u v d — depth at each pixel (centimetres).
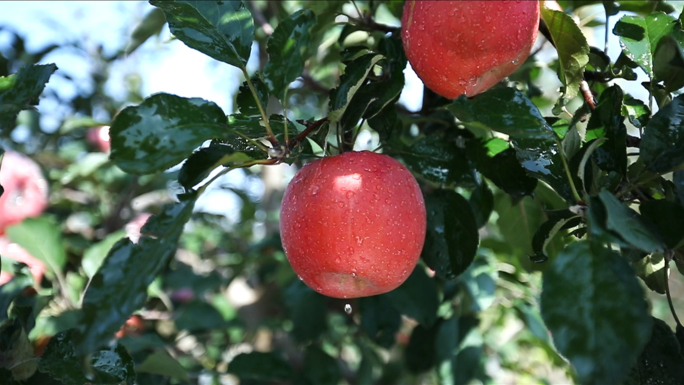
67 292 58
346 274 33
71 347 36
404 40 34
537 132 32
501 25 31
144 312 67
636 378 33
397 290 64
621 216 26
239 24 35
